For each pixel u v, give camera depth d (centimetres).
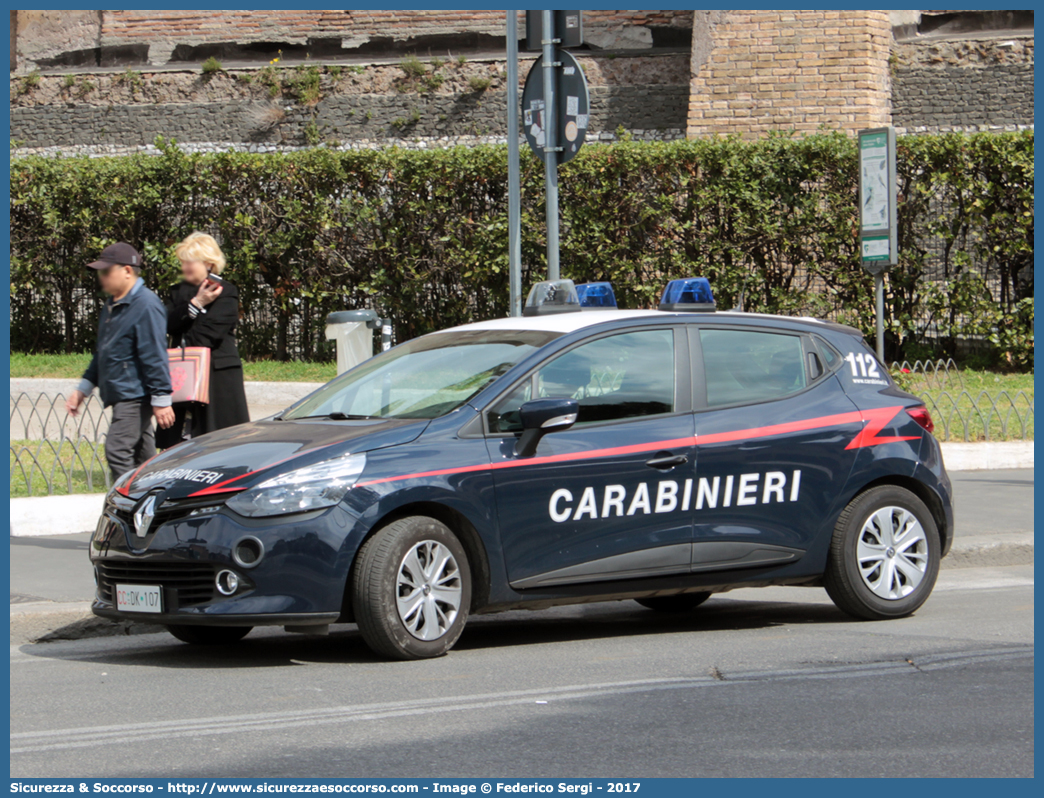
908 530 2245
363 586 1841
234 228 5031
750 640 2088
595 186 4828
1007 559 2856
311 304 5038
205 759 1413
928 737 1462
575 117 2841
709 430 2103
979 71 6228
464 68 6650
